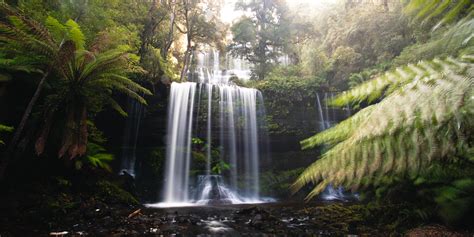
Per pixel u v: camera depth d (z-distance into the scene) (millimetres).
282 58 22078
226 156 13148
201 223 6625
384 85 1149
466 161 2596
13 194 5992
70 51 5086
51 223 5527
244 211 7863
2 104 6203
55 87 6461
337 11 22547
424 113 916
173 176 12188
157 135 12484
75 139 5809
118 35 8086
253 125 13422
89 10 8508
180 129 12680
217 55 28359
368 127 1126
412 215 5289
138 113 12055
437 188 4512
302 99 13734
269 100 13742
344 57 15656
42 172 7105
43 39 5109
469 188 4051
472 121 873
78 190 7598
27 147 6727
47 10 8070
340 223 6148
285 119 13602
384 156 1055
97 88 6344
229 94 13461
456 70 911
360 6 20297
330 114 13445
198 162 12703
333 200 10781
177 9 17531
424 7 1047
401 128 1034
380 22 15789
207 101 13148
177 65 21656
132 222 6266
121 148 12141
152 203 10766
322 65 16547
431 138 965
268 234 5719
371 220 5941
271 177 12930
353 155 1140
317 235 5551
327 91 14117
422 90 980
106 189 8281
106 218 6336
